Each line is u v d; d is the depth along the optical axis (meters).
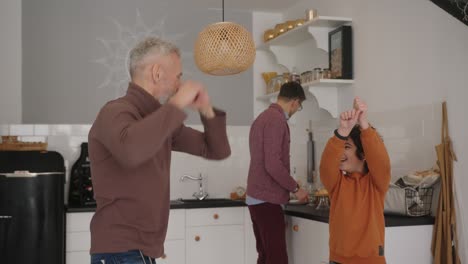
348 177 2.44
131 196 1.73
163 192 1.80
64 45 4.58
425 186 2.96
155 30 4.79
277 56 4.84
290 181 3.35
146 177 1.75
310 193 4.14
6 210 3.79
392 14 3.48
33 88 4.50
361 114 2.28
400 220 2.92
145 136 1.50
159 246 1.79
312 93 4.12
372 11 3.70
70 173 4.44
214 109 1.95
